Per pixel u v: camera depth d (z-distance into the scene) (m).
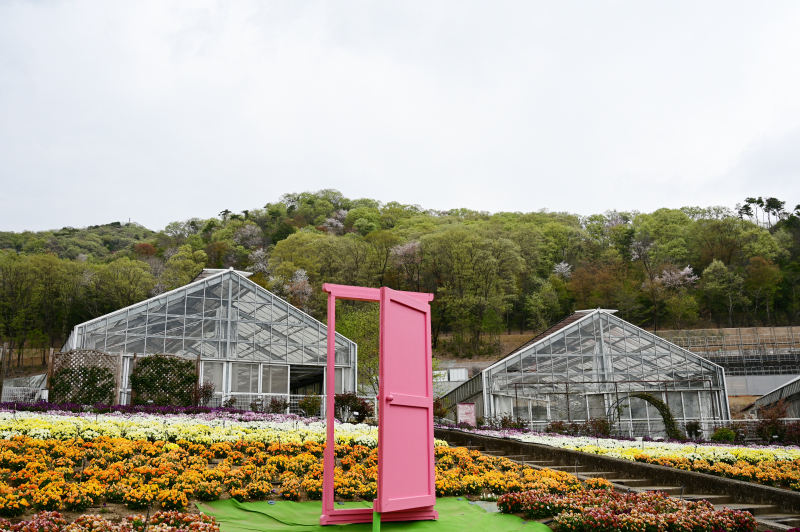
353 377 30.95
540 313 77.44
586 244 98.62
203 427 14.55
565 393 30.89
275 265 84.25
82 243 112.56
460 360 69.31
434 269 81.19
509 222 108.38
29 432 11.92
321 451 13.09
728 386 53.88
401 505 6.91
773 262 82.88
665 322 77.88
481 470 11.82
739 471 12.60
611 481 11.95
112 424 13.89
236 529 6.88
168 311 27.97
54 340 73.75
